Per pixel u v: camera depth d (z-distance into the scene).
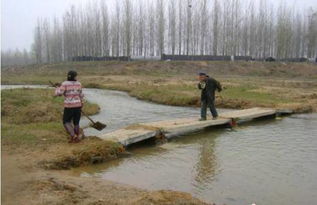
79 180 8.27
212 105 15.35
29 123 14.45
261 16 70.88
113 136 11.70
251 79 45.66
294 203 7.48
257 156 10.98
